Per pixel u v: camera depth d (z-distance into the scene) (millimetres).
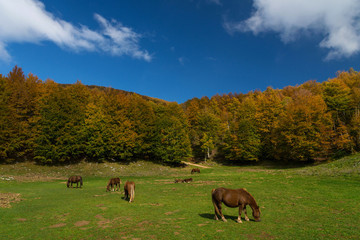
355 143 40875
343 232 9141
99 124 47094
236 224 10359
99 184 29094
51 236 8914
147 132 56219
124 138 48969
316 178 25453
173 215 12227
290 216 11789
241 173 37844
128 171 46125
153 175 42188
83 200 16812
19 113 43344
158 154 55000
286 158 50938
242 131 58906
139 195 19219
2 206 14391
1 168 37281
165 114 66812
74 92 51938
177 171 49969
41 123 42781
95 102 53750
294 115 46406
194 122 84000
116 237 8734
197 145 75938
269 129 57094
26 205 14938
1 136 37375
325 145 42406
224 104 108438
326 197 16391
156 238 8578
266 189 20875
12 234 9203
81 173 41094
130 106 55281
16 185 26547
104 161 48781
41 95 46188
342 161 32625
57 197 18266
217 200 11039
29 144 40594
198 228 9742
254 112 68250
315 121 45156
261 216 11891
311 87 77688
